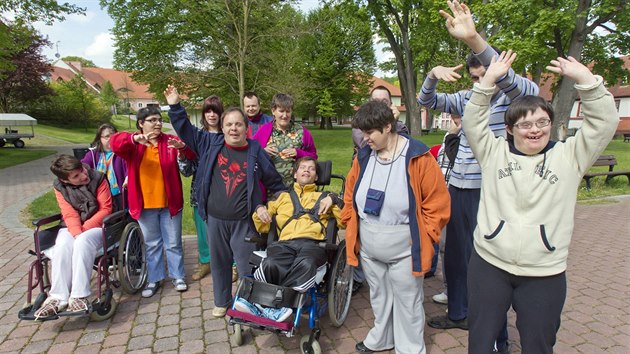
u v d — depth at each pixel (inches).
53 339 126.6
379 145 99.3
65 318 139.3
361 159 108.0
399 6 863.7
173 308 147.6
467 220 119.4
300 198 137.5
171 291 162.1
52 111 1416.1
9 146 849.5
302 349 115.6
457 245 122.3
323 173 144.5
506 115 80.7
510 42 585.3
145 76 794.2
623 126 1342.3
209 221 133.7
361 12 884.0
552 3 591.8
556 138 578.9
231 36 626.2
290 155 153.3
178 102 133.6
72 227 139.8
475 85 83.7
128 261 155.3
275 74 665.6
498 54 101.0
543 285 77.2
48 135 1105.4
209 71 679.7
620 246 215.0
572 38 606.2
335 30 1376.7
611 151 769.6
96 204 148.6
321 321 138.9
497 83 98.9
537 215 76.3
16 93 1184.8
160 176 151.3
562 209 76.0
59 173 142.1
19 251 204.1
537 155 78.5
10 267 183.6
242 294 113.9
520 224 77.2
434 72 117.0
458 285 127.1
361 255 112.3
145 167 148.9
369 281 113.3
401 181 100.6
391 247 102.9
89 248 134.0
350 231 111.3
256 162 133.3
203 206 133.9
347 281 138.6
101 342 125.0
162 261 161.0
